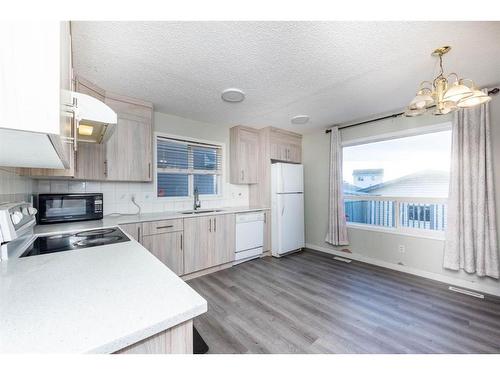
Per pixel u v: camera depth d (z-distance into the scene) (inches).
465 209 98.8
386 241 129.8
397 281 109.6
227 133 156.2
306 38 61.9
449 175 104.7
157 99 104.0
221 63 74.1
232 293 96.7
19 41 16.3
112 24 55.2
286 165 153.1
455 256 102.1
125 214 111.6
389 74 82.0
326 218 161.2
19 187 60.1
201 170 144.1
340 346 63.6
